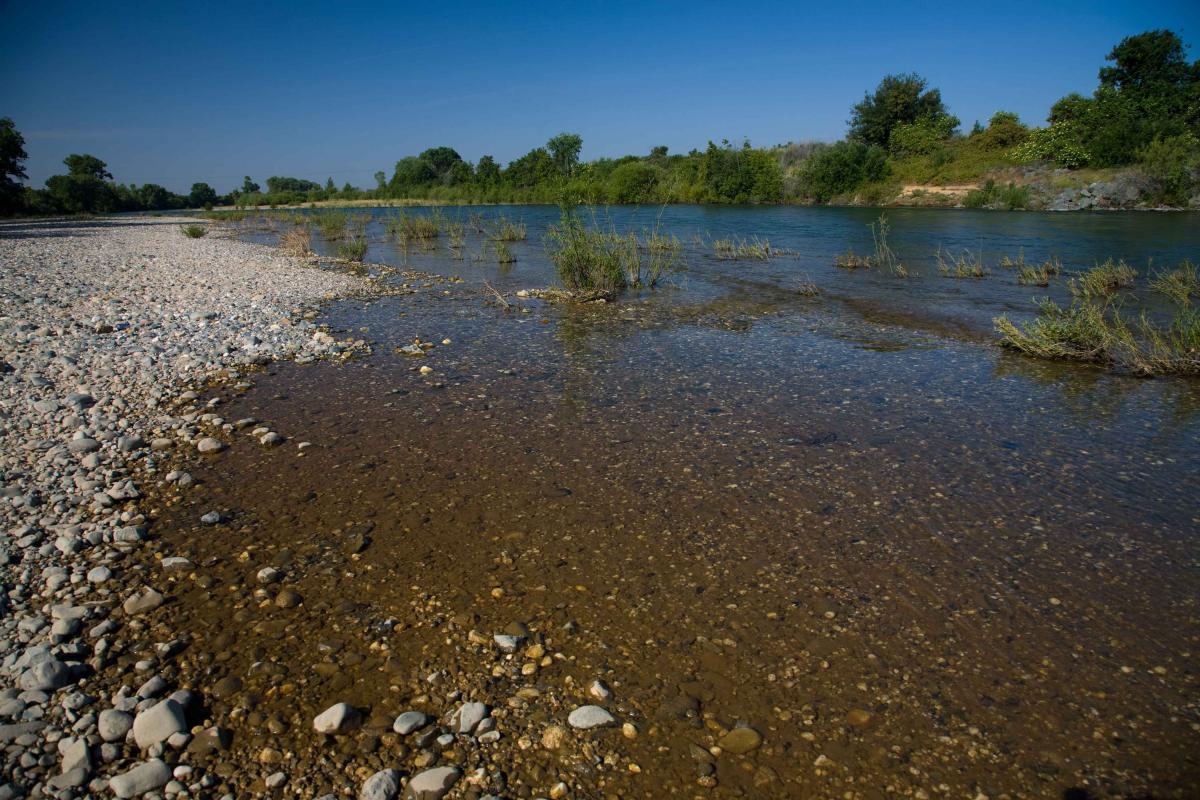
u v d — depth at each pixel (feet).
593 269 43.78
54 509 15.31
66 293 40.70
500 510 15.66
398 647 11.10
